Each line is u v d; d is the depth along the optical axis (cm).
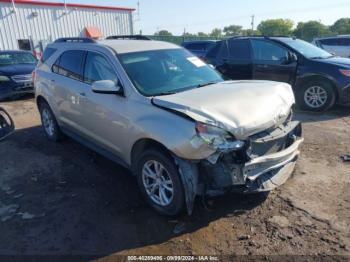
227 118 306
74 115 481
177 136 301
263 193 377
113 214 352
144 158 345
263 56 800
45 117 597
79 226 333
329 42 1619
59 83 505
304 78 738
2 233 326
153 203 352
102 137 426
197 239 306
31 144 585
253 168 312
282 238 302
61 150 548
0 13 1986
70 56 495
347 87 695
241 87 385
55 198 389
